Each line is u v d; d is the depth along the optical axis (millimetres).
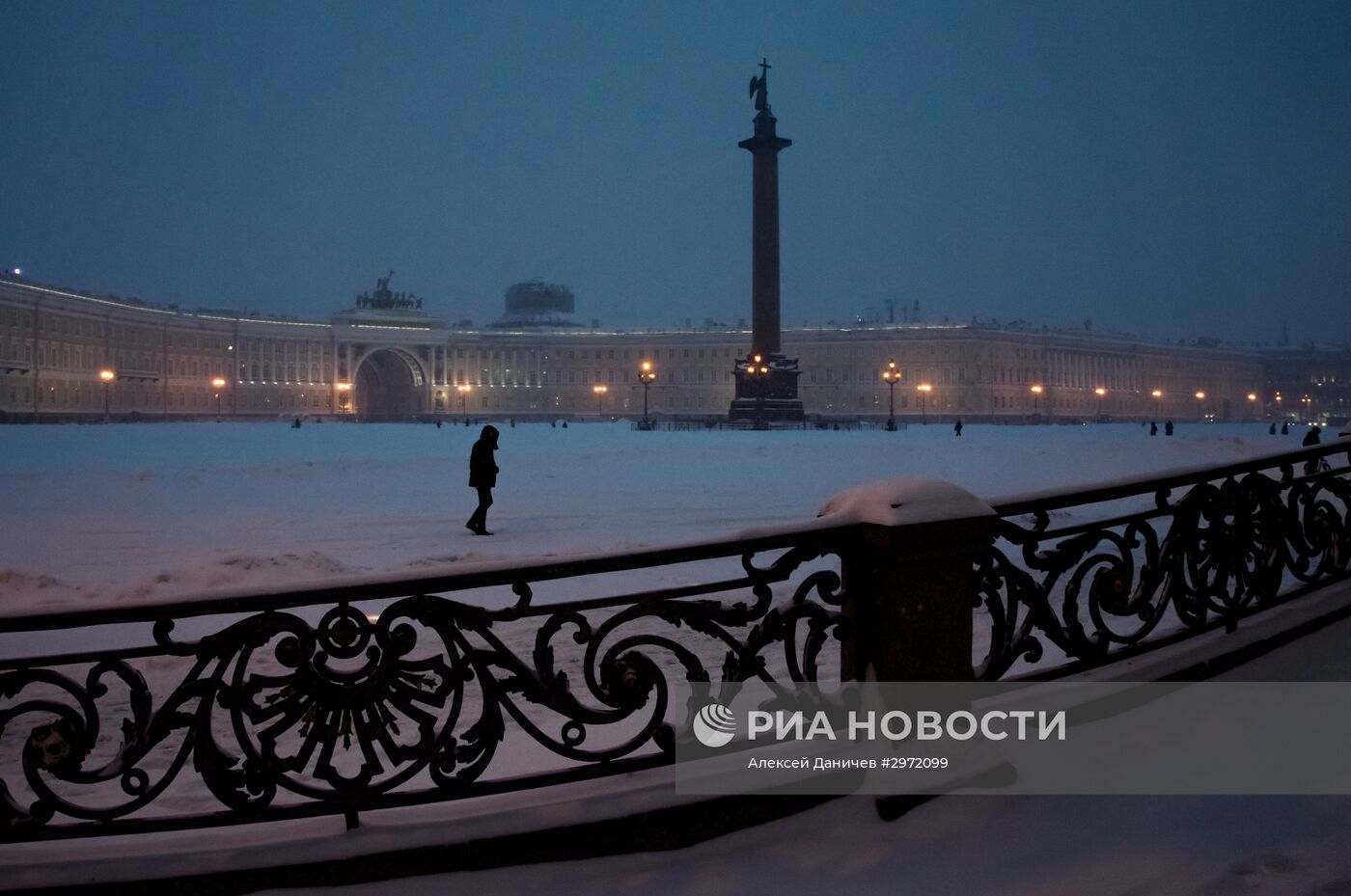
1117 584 5379
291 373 132750
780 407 77125
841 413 134500
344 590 3754
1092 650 5230
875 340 132500
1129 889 3535
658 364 140625
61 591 10109
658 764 4156
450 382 143625
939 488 4426
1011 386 133500
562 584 11281
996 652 4805
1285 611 6445
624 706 4062
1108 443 45125
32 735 3605
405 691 3865
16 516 18953
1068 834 3930
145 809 5129
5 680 3561
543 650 3971
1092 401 145875
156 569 12797
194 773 5738
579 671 7719
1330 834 3820
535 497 22500
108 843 3836
